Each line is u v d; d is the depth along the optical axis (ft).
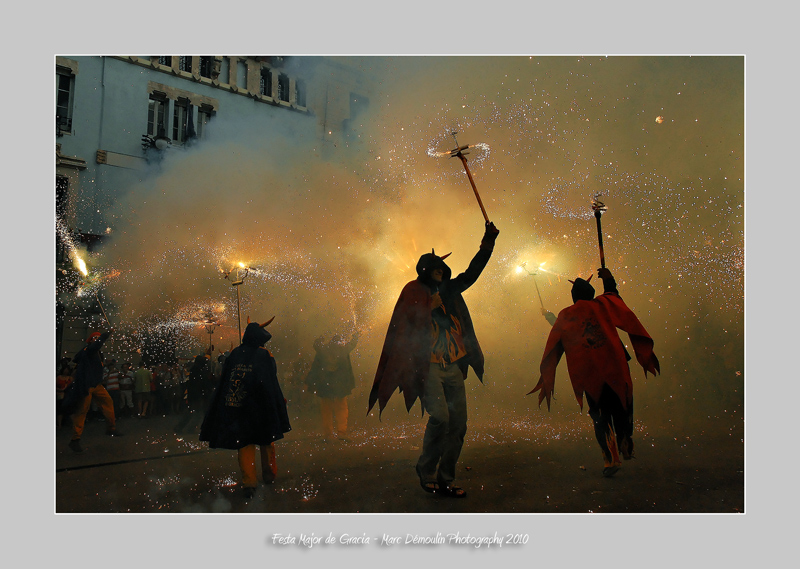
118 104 57.67
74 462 20.06
